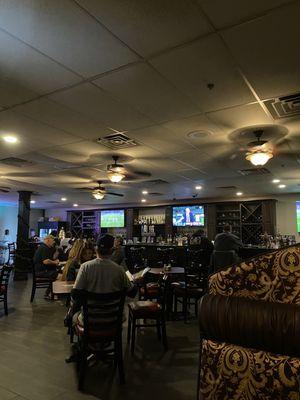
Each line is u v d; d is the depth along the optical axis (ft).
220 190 28.60
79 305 9.56
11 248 46.16
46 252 20.63
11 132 13.57
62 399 8.08
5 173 22.45
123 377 9.00
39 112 11.35
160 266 20.39
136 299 19.89
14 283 27.12
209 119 11.81
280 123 12.09
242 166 19.36
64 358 10.72
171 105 10.61
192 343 12.38
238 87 9.29
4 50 7.59
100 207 42.91
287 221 30.17
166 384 8.93
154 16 6.38
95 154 17.06
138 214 40.63
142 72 8.54
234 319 3.68
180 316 16.72
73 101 10.40
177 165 19.25
